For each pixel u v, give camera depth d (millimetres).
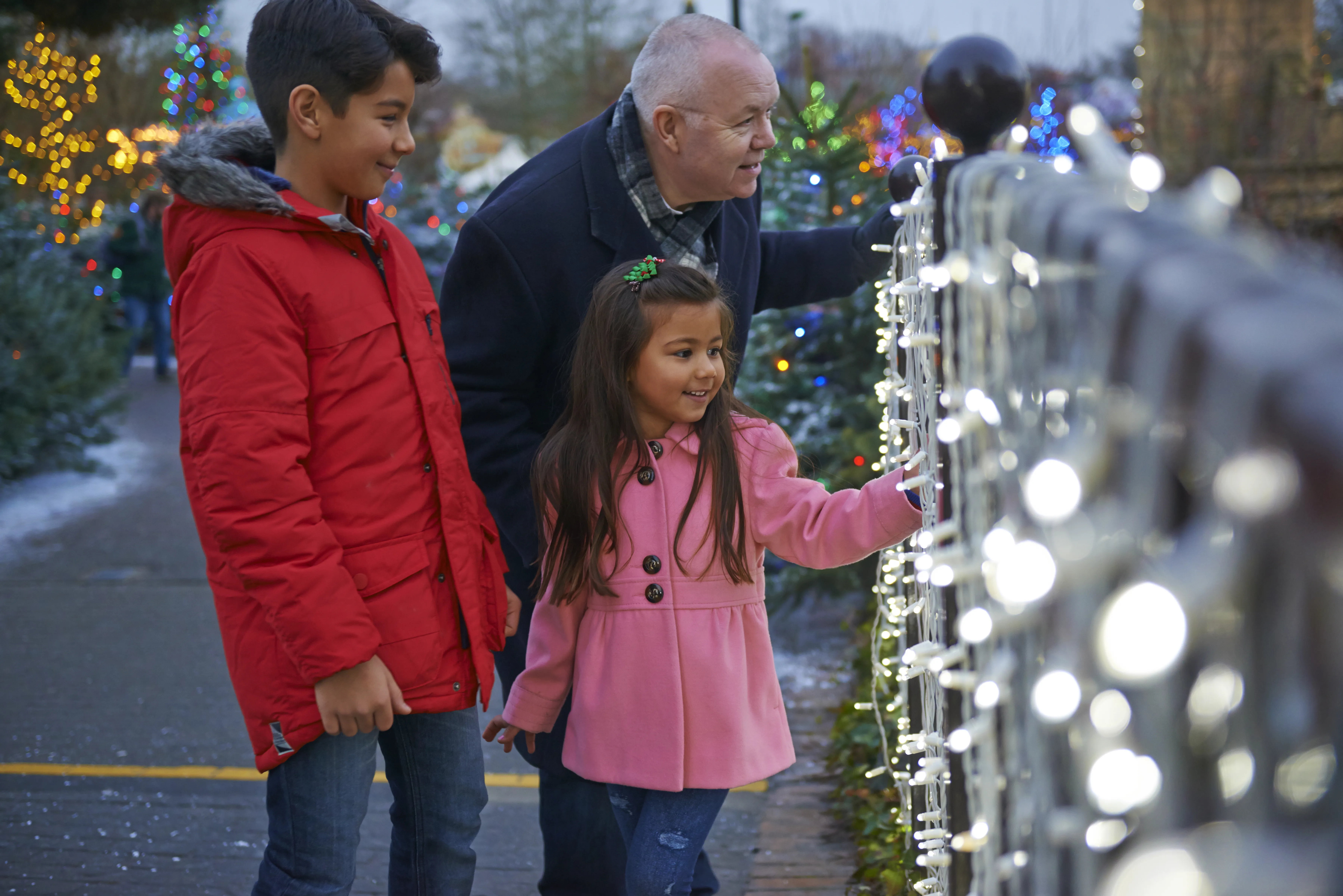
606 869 2584
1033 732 837
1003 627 835
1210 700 424
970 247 1166
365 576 1928
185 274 1877
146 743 3902
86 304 9461
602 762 2166
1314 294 328
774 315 5191
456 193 14289
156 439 9461
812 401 5184
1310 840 319
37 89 13297
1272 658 352
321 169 1975
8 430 7727
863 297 4879
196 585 5754
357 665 1828
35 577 5910
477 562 2115
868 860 2865
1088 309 534
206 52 14953
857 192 5191
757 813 3359
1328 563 277
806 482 2180
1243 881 325
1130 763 502
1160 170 649
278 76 1943
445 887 2176
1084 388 554
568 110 23797
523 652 2650
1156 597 410
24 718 4113
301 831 1944
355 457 1928
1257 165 7926
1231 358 329
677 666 2133
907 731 2449
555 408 2561
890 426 2154
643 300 2139
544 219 2430
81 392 8758
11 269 8398
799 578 4691
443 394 2078
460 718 2148
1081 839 597
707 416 2201
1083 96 9680
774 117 5305
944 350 1485
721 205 2551
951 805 1557
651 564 2164
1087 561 523
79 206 13695
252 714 1911
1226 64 8523
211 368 1807
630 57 23906
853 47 13281
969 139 1564
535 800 3523
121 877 2984
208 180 1844
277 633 1814
